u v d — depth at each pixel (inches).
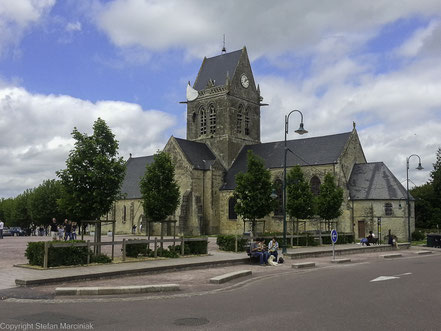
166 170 1279.5
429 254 1567.4
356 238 2391.7
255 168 1760.6
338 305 533.0
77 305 543.2
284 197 1400.1
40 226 3501.5
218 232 2755.9
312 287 692.1
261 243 1159.6
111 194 1065.5
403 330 408.5
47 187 3464.6
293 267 1040.2
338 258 1312.7
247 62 3189.0
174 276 858.1
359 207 2399.1
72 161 1037.8
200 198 2728.8
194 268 992.2
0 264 949.2
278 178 2630.4
